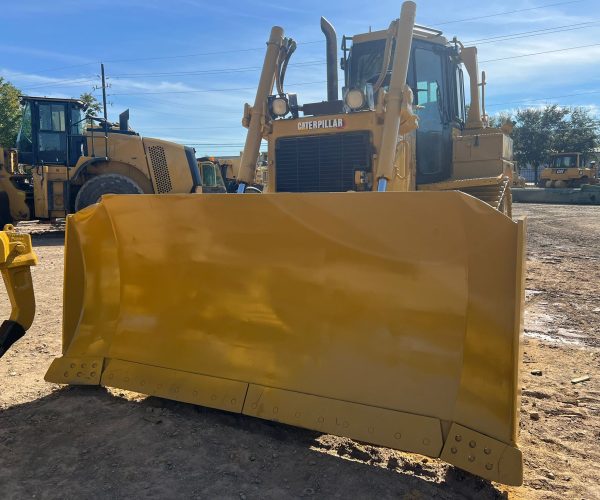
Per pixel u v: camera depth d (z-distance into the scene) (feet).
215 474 8.44
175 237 10.75
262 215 9.65
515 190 110.22
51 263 30.42
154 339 11.02
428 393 8.46
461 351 8.40
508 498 7.99
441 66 23.22
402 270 8.77
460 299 8.39
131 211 11.02
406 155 19.44
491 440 7.74
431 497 7.92
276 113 18.97
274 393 9.48
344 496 7.91
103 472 8.47
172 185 45.14
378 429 8.48
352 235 9.03
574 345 15.60
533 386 12.46
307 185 18.63
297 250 9.61
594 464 9.03
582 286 23.93
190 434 9.65
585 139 184.65
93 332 11.74
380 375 8.88
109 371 11.07
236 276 10.25
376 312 9.06
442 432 8.15
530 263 30.55
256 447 9.27
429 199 8.16
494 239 7.95
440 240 8.36
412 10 17.16
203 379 10.19
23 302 11.12
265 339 9.98
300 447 9.33
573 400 11.64
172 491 8.00
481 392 8.11
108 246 11.69
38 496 7.87
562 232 48.47
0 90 91.45
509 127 24.39
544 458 9.22
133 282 11.48
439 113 23.09
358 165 17.62
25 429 9.80
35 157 43.78
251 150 19.56
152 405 10.79
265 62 19.93
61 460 8.80
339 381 9.13
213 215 10.15
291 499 7.83
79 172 42.73
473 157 23.47
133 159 43.96
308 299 9.63
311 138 18.51
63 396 11.21
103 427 9.88
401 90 16.79
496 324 8.08
